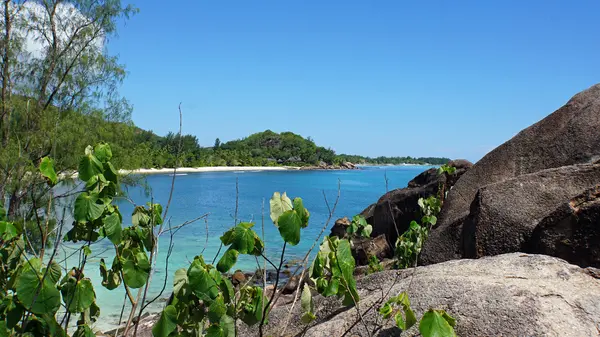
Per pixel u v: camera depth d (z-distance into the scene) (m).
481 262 3.33
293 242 2.43
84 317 2.52
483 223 5.77
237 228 2.50
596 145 7.54
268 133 184.75
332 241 2.61
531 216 5.59
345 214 30.56
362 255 11.05
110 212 2.53
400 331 2.60
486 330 2.41
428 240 6.68
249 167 138.50
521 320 2.39
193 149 122.56
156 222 2.80
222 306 2.36
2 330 2.14
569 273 2.99
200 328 2.61
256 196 45.47
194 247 16.41
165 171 91.81
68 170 10.75
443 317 2.33
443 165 9.88
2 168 8.77
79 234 2.50
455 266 3.34
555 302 2.52
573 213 4.74
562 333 2.31
